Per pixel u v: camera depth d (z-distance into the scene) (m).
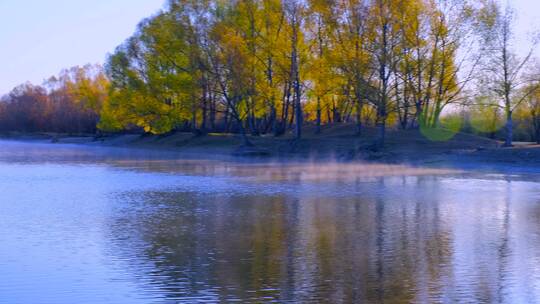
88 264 17.72
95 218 24.98
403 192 33.06
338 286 15.67
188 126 88.44
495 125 67.31
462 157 50.19
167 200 30.17
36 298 14.87
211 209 27.31
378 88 53.81
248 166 50.78
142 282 16.02
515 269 17.20
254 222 24.09
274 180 39.50
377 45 52.62
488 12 53.00
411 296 14.95
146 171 46.53
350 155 55.62
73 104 128.50
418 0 53.06
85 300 14.70
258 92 62.59
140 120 78.25
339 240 20.80
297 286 15.66
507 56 52.72
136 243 20.31
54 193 33.06
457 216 25.41
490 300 14.68
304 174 43.47
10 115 144.38
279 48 60.38
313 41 61.03
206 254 18.84
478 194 32.06
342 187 35.53
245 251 19.20
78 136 122.69
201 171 46.28
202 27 65.25
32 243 20.38
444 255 18.80
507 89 52.56
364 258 18.39
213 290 15.38
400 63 53.03
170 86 70.50
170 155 66.50
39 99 144.00
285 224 23.67
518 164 46.56
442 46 54.25
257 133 73.25
